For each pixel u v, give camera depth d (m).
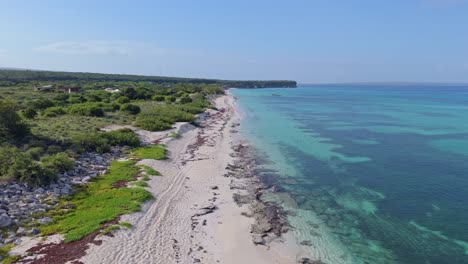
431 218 24.50
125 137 39.41
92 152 33.94
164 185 28.06
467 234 22.20
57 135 36.88
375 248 20.44
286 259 19.05
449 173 35.19
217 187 29.42
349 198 28.20
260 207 25.64
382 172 35.47
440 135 58.25
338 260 19.11
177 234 20.61
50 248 17.02
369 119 80.06
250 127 64.19
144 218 21.56
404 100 155.62
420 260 19.23
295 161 39.53
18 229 18.19
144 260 17.25
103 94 90.12
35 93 87.25
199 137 50.66
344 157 41.78
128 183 26.66
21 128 34.16
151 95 96.38
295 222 23.64
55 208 21.17
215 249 19.52
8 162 24.34
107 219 20.39
